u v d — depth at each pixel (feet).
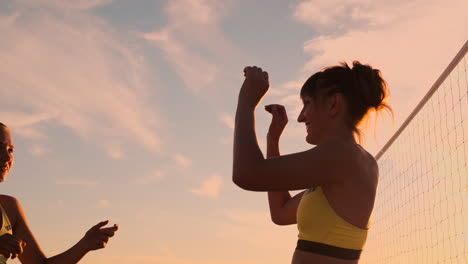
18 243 8.92
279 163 6.37
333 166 6.42
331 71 7.09
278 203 8.47
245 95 6.98
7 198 10.46
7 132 10.38
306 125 7.21
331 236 6.48
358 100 6.95
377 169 7.04
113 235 10.48
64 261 10.29
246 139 6.57
